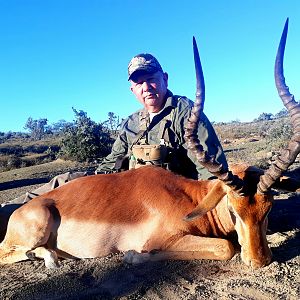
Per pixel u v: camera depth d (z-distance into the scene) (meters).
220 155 1.38
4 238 1.35
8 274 1.17
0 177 5.82
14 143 16.45
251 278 0.97
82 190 1.25
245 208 1.00
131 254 1.11
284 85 0.97
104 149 7.40
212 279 0.99
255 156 4.63
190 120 1.00
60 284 1.03
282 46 0.95
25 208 1.25
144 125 1.48
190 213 1.04
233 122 19.53
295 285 0.92
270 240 1.22
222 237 1.16
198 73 0.99
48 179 4.82
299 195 1.92
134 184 1.23
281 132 6.66
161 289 0.96
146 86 1.43
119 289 0.98
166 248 1.13
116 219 1.18
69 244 1.22
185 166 1.44
